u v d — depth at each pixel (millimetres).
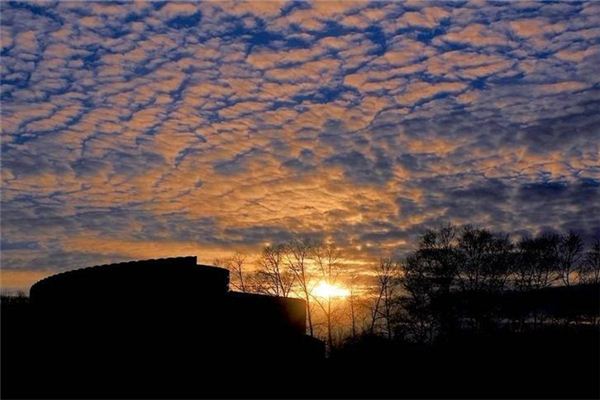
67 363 28875
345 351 46031
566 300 57375
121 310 31656
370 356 42000
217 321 32719
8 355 28812
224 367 31078
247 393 30703
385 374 35969
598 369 35125
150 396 28328
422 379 35312
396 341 50250
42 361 28766
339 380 34906
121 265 33656
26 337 30391
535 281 63469
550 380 34125
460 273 65062
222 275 34781
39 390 26969
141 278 32688
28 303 34688
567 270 62812
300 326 36094
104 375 28703
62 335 30656
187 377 29875
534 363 36938
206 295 33500
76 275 33656
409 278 65500
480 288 63375
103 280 32812
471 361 38656
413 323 62844
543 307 58656
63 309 32344
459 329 57750
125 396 27891
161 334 31125
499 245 65250
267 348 33219
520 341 43125
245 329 33219
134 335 30906
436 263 65375
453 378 35469
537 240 64062
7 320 31922
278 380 32281
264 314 34438
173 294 32469
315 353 34750
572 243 63188
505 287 63875
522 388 33000
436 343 49781
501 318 59844
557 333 44469
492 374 35781
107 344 30344
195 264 34469
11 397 26016
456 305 61688
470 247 65812
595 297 55781
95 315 31609
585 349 39250
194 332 31641
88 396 27297
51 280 34375
